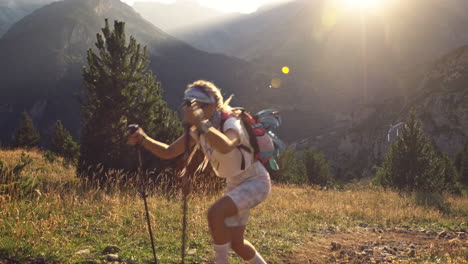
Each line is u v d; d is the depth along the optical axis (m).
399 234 8.20
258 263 3.18
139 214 6.86
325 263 5.43
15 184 6.65
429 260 5.51
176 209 7.72
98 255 4.58
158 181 11.25
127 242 5.29
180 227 6.30
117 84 12.98
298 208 9.95
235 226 3.06
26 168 12.45
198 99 2.72
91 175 12.48
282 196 12.25
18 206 5.84
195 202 8.78
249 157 2.92
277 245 6.01
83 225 5.64
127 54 13.35
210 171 10.39
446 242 7.33
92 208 6.91
